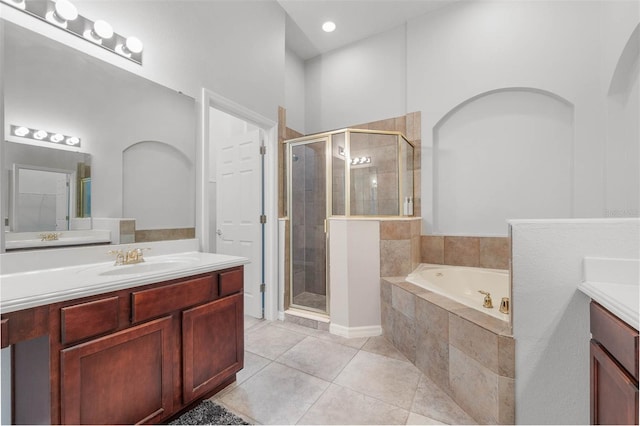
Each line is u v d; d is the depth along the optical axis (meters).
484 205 2.74
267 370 1.84
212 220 3.49
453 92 2.81
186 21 1.93
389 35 3.19
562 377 1.13
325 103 3.59
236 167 2.94
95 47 1.47
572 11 2.36
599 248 1.07
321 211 2.80
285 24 3.04
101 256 1.48
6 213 1.17
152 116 1.72
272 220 2.73
